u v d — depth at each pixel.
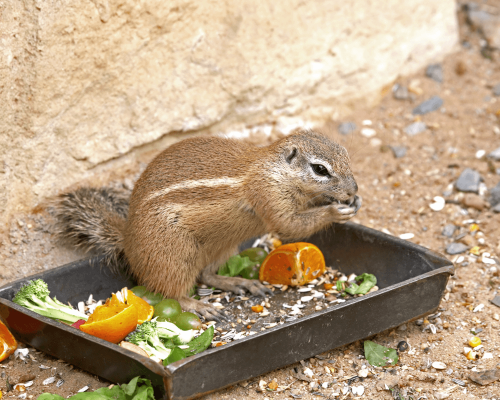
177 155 7.74
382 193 10.33
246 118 10.82
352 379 6.41
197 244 7.70
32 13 7.67
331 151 7.47
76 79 8.38
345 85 11.80
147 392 5.73
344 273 8.45
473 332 7.13
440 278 6.95
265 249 9.20
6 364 6.71
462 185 10.17
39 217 8.36
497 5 14.20
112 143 9.16
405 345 6.92
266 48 10.55
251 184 7.52
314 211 7.64
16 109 7.88
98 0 8.24
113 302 6.89
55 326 6.29
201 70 9.91
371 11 11.70
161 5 8.98
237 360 5.91
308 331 6.30
